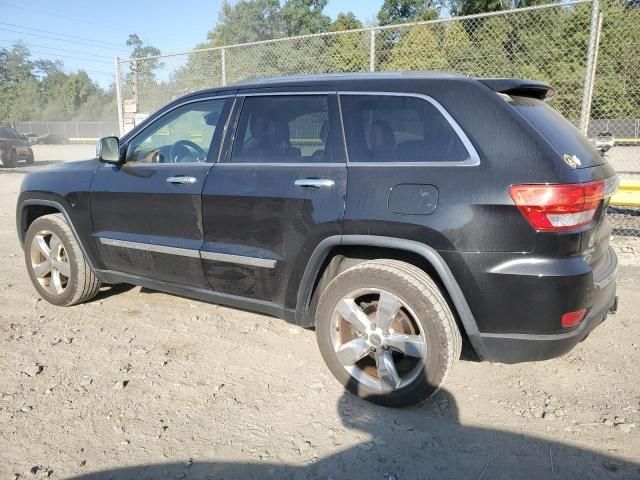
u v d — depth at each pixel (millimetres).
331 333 3178
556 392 3242
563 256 2668
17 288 5199
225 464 2600
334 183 3139
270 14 46000
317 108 3357
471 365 3584
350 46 8359
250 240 3465
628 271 5590
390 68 8000
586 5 7031
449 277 2812
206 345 3914
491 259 2717
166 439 2795
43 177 4621
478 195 2738
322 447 2727
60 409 3062
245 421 2957
